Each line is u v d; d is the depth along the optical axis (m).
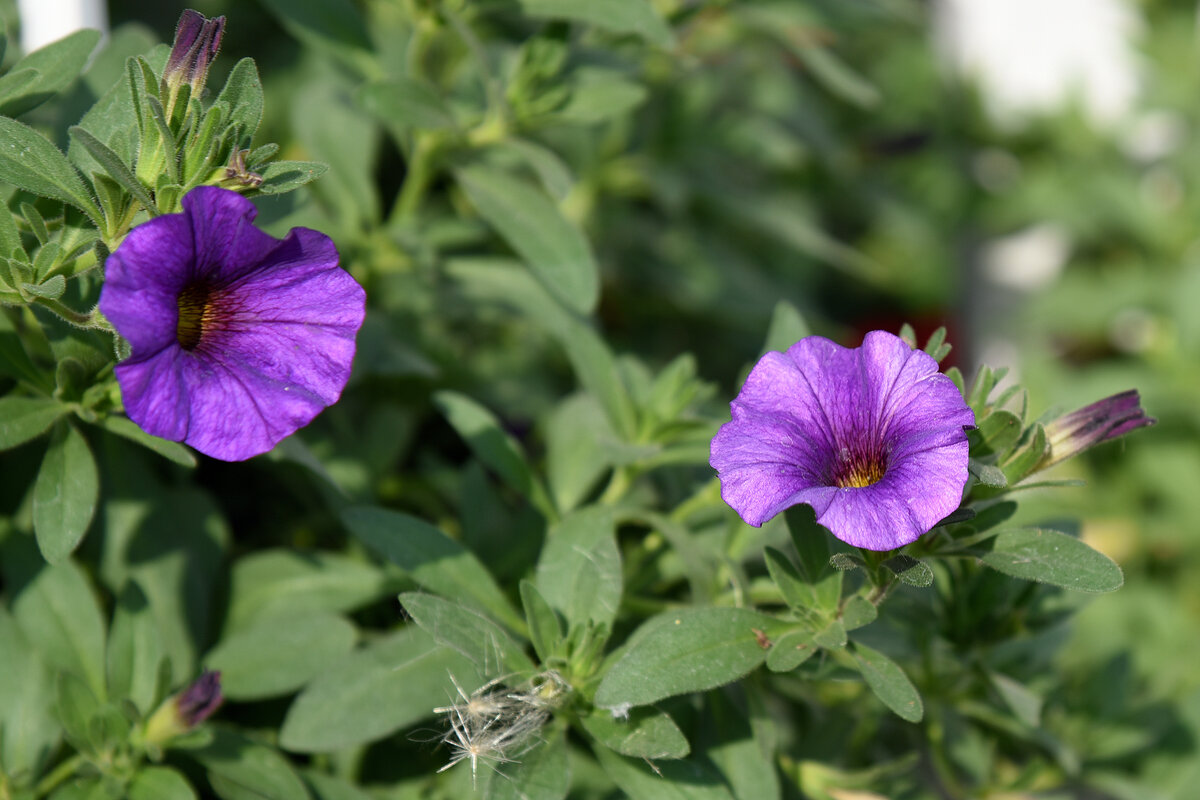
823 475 0.40
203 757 0.43
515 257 0.57
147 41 0.47
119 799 0.43
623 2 0.48
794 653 0.42
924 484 0.39
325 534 0.50
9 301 0.41
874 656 0.42
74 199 0.41
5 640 0.44
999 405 0.42
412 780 0.46
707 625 0.42
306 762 0.47
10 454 0.46
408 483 0.52
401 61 0.53
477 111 0.51
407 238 0.50
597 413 0.49
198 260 0.39
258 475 0.51
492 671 0.42
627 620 0.45
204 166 0.41
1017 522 0.60
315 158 0.51
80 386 0.43
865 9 0.57
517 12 0.48
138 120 0.41
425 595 0.42
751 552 0.45
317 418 0.49
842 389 0.40
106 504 0.46
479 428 0.46
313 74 0.55
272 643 0.45
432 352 0.53
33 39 0.47
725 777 0.43
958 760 0.48
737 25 0.61
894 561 0.40
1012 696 0.45
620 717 0.42
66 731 0.43
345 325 0.40
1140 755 0.50
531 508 0.48
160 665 0.43
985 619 0.45
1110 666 0.50
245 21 0.58
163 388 0.39
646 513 0.45
